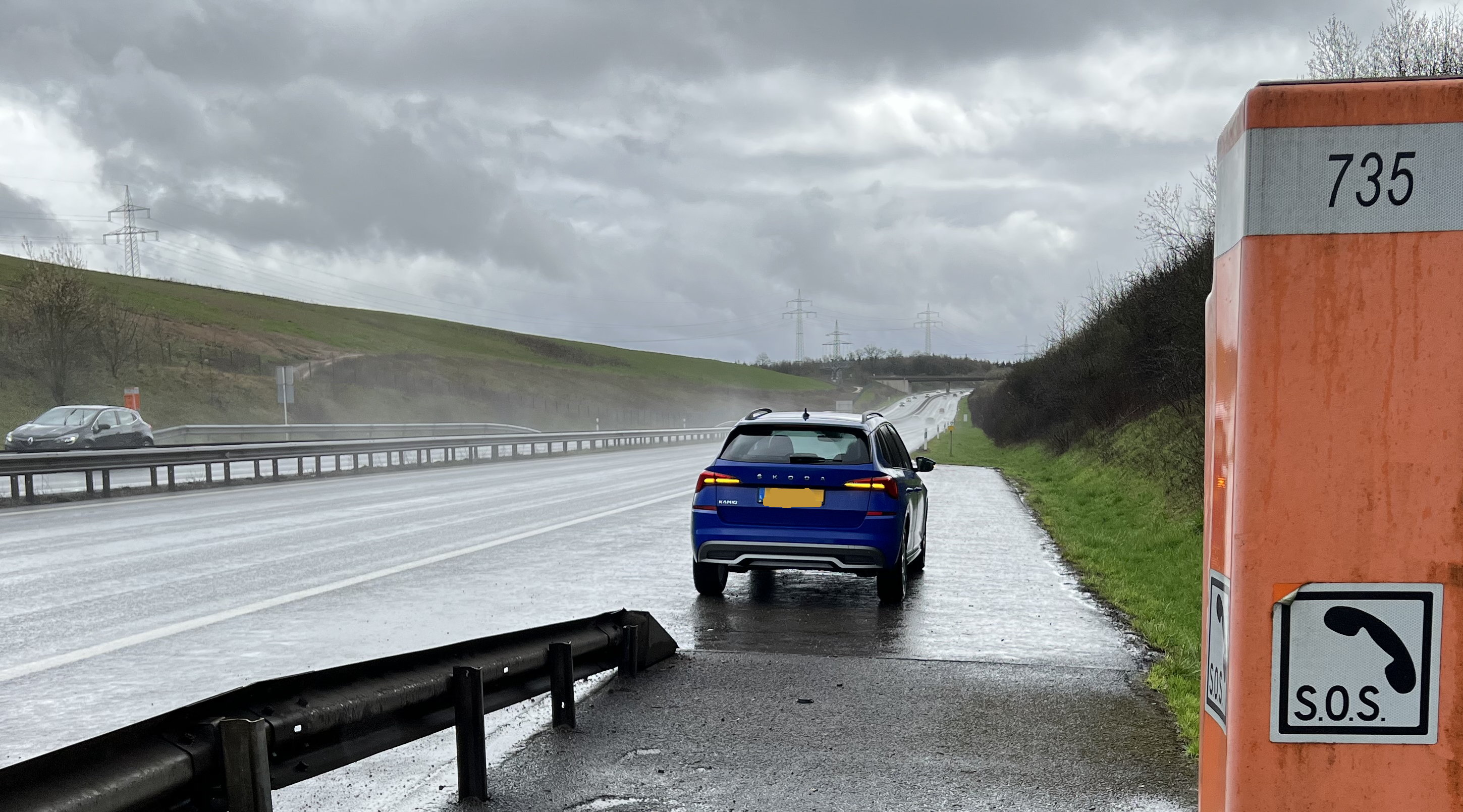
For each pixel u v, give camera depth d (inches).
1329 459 63.9
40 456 752.3
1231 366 67.8
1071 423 1331.2
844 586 422.0
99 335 2267.5
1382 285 63.1
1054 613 357.7
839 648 298.7
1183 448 697.6
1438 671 63.9
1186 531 541.6
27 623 329.4
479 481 1032.8
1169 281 880.9
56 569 442.0
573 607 360.2
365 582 410.9
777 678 260.1
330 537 560.7
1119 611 363.6
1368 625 64.2
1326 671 64.7
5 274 3248.0
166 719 125.6
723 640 310.3
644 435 2257.6
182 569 443.5
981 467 1323.8
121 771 116.9
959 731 213.5
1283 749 65.4
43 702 241.0
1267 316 64.2
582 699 239.5
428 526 616.4
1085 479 958.4
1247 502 65.1
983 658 285.1
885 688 249.9
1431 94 62.4
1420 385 63.0
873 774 185.5
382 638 306.7
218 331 3405.5
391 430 2070.6
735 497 372.5
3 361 2176.4
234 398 2524.6
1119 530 612.4
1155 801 171.9
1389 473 63.4
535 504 767.1
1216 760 71.4
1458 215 62.6
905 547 382.0
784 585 424.5
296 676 144.1
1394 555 63.5
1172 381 844.0
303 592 386.3
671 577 430.0
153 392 2356.1
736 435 396.2
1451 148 62.6
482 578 423.8
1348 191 63.2
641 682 255.9
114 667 272.8
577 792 176.6
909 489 399.9
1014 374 1926.7
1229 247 68.8
